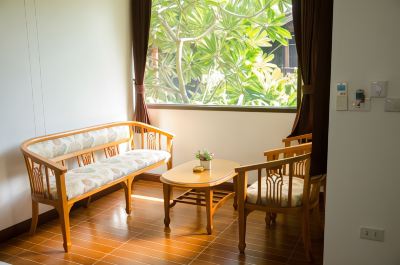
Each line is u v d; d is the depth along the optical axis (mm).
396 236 2225
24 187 3287
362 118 2197
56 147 3381
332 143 2287
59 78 3625
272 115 4039
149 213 3678
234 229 3277
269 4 3971
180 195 3855
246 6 4086
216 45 4309
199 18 4344
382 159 2193
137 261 2752
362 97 2160
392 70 2100
